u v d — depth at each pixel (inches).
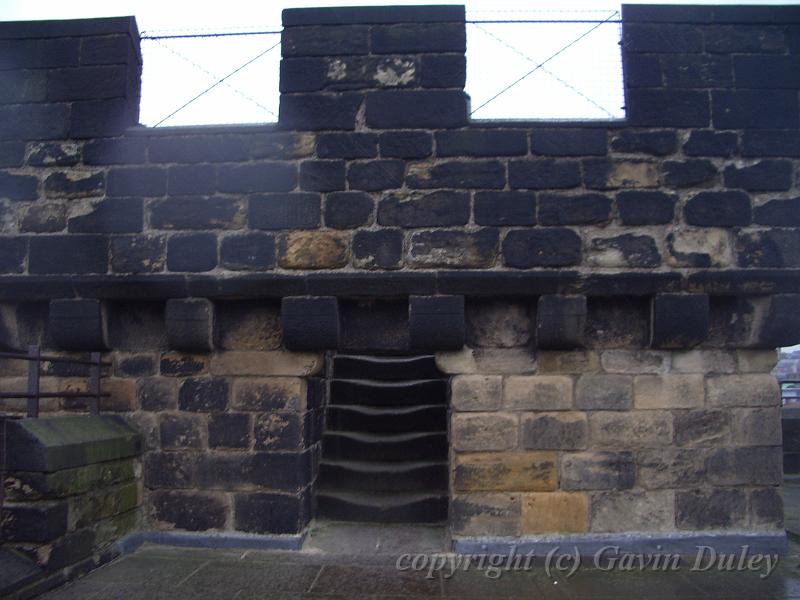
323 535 223.6
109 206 210.7
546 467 205.3
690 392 207.2
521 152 204.8
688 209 203.2
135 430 212.5
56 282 207.9
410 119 206.7
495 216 202.8
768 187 204.2
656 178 204.4
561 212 203.0
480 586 179.0
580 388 207.0
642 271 200.8
